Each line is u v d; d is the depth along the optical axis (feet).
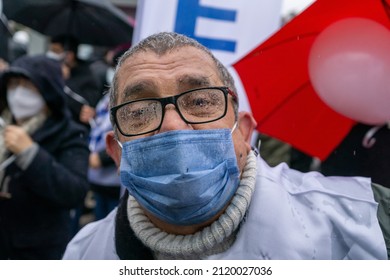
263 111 7.91
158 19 9.84
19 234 8.96
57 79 9.32
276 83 7.71
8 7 17.57
